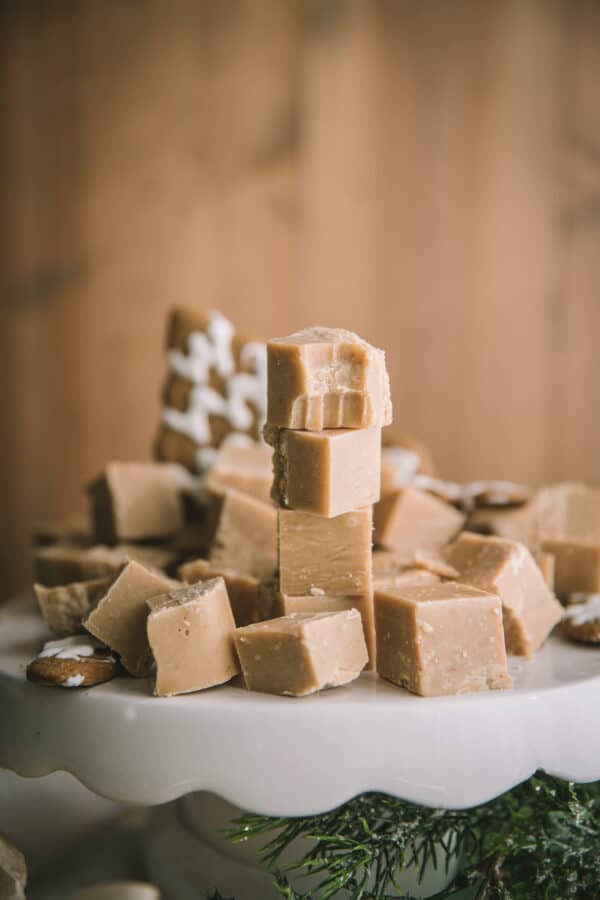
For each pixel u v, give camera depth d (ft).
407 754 1.08
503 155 2.42
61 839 1.39
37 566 1.48
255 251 2.45
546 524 1.49
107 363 2.49
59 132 2.43
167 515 1.54
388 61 2.40
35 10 2.39
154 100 2.41
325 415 1.16
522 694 1.12
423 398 2.49
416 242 2.44
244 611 1.27
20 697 1.16
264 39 2.39
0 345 2.49
